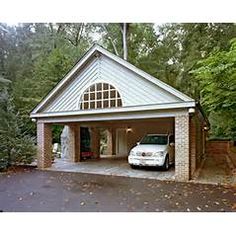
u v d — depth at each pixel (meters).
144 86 11.93
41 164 14.64
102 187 9.59
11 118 15.61
